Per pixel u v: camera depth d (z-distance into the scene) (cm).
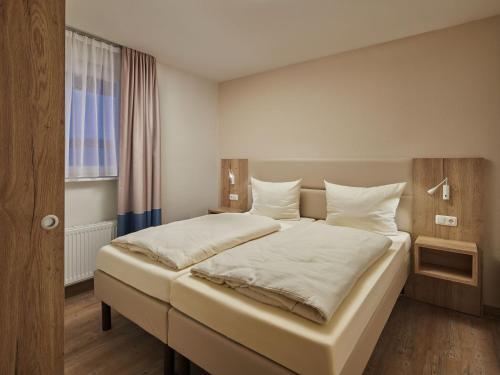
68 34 240
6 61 91
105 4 205
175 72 340
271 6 208
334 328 109
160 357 174
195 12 217
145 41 268
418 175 246
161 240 186
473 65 226
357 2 202
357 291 139
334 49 283
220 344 126
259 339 116
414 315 223
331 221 262
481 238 221
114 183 290
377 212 243
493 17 218
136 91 288
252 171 359
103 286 190
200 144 377
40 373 103
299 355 105
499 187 220
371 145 277
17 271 96
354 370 115
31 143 97
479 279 220
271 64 326
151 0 201
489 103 221
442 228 236
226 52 293
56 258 105
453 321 215
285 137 336
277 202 301
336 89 296
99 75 265
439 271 224
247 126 370
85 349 180
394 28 239
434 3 202
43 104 99
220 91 397
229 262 151
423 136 250
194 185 371
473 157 228
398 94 260
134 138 287
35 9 96
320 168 303
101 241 271
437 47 241
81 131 251
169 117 336
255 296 129
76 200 261
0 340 94
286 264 146
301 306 117
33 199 98
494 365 167
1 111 90
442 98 240
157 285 157
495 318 219
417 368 164
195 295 139
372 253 169
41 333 103
